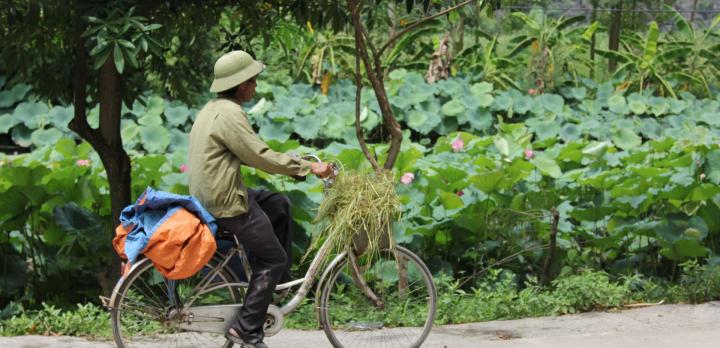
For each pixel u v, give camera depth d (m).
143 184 9.47
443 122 19.98
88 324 6.72
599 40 32.94
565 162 11.83
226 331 5.26
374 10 8.91
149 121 18.16
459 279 9.10
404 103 19.72
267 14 8.43
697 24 35.25
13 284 9.12
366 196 5.40
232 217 5.05
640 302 8.00
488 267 8.74
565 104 23.00
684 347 5.93
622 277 8.79
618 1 24.52
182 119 18.83
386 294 6.39
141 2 7.22
